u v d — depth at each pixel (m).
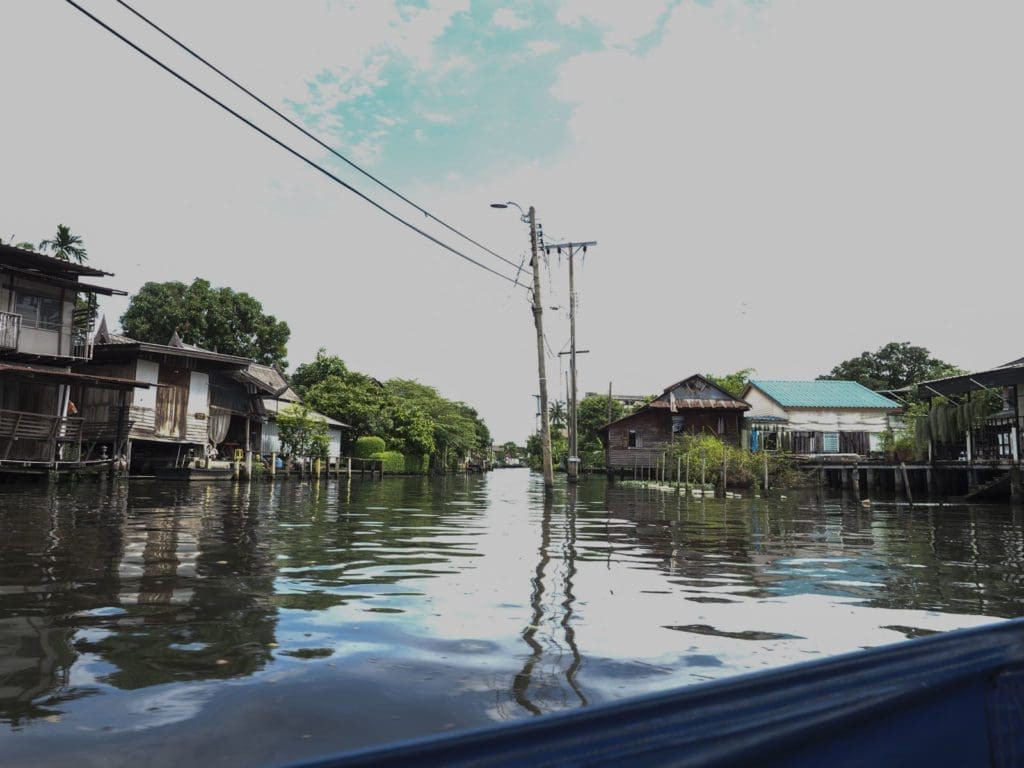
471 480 40.41
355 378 44.38
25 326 20.39
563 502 16.61
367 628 3.80
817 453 36.16
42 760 2.15
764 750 0.75
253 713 2.55
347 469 32.19
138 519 9.49
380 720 2.50
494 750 0.59
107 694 2.74
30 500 12.73
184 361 25.36
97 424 22.67
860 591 5.15
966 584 5.52
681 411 37.59
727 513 13.38
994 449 24.25
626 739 0.66
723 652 3.43
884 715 0.87
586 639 3.64
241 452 26.47
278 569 5.68
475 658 3.27
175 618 3.96
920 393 25.22
